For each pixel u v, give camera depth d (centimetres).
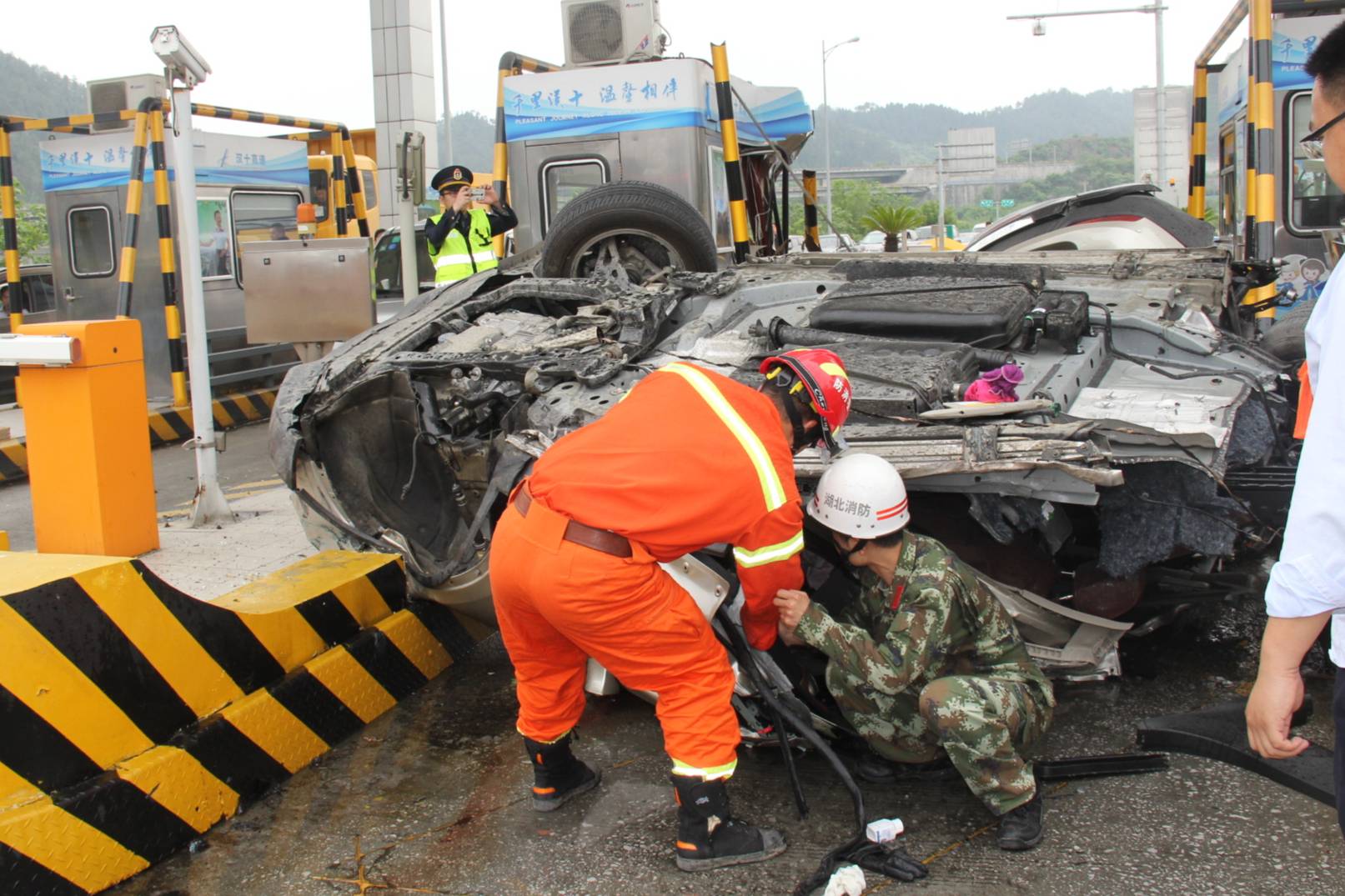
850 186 5650
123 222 1139
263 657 393
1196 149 1057
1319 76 199
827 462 353
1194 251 578
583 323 479
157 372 1155
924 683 336
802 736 354
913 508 405
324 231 1344
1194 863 313
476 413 438
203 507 696
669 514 298
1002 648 340
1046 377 396
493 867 331
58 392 595
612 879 322
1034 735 331
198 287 679
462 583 442
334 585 433
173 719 355
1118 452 340
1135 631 433
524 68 998
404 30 1762
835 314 442
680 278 524
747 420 307
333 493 481
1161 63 2442
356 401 473
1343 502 184
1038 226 838
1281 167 1048
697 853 322
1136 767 363
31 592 312
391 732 425
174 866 336
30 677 311
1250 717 200
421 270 1298
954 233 3391
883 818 345
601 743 408
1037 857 320
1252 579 411
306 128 1289
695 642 315
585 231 592
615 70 913
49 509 609
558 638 337
